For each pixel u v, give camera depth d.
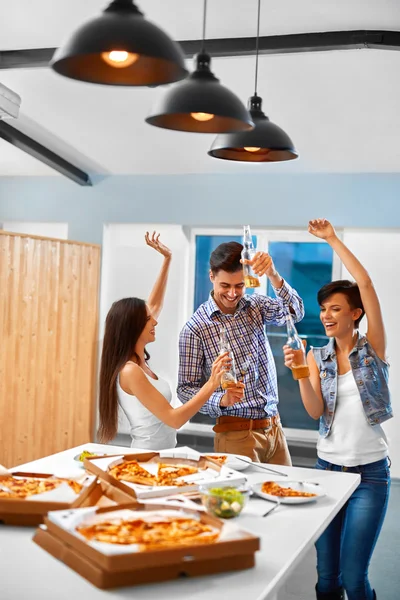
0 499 1.93
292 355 2.67
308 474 2.59
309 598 3.39
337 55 4.43
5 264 5.32
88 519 1.75
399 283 6.04
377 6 3.88
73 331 6.23
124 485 2.09
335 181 6.19
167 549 1.56
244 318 3.25
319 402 2.78
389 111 5.02
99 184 6.86
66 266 6.10
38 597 1.48
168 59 1.76
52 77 5.07
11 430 5.46
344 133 5.39
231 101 2.11
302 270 6.51
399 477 5.94
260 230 6.58
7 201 7.14
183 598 1.50
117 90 5.12
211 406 3.13
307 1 3.91
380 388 2.75
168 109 2.08
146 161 6.39
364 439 2.72
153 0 4.07
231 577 1.62
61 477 2.17
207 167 6.39
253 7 4.00
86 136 5.99
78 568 1.59
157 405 2.69
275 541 1.86
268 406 3.23
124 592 1.52
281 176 6.34
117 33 1.72
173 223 6.64
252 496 2.29
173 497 2.06
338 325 2.80
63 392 6.11
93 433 6.65
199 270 6.80
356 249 6.16
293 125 5.36
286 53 4.38
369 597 2.63
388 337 6.04
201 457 2.45
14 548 1.78
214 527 1.73
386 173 6.06
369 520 2.64
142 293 6.76
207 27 4.25
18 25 4.41
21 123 5.83
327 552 2.82
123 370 2.78
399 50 4.17
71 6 4.14
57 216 6.98
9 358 5.40
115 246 6.86
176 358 6.66
